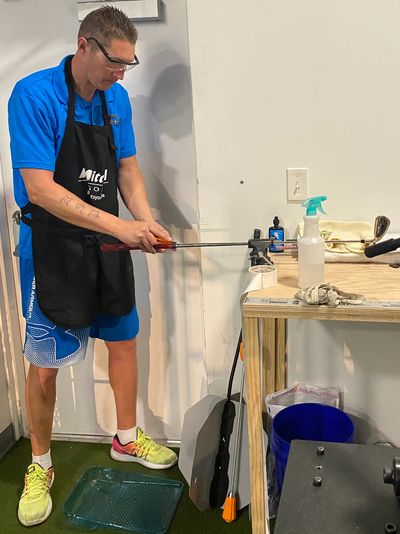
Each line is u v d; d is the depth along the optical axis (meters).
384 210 1.96
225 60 1.92
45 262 1.92
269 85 1.92
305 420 2.14
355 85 1.87
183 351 2.38
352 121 1.90
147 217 2.05
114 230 1.83
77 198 1.83
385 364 2.09
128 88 2.13
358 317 1.45
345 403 2.17
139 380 2.44
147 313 2.36
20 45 2.15
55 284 1.93
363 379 2.13
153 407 2.47
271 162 1.99
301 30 1.85
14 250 2.35
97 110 1.93
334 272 1.71
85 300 1.97
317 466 1.59
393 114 1.88
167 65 2.09
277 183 2.00
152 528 2.04
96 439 2.54
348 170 1.95
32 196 1.82
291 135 1.95
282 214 2.03
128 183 2.09
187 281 2.29
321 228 1.93
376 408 2.15
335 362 2.13
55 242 1.91
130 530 2.04
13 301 2.43
